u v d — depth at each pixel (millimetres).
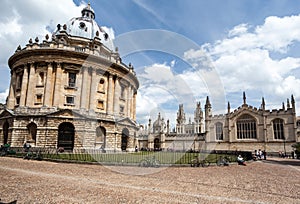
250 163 29500
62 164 20188
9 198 8484
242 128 67500
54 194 9312
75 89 42906
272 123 62875
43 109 40156
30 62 43656
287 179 15352
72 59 43625
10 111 41594
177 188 11141
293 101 60312
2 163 20062
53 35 55531
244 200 9203
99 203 8234
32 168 17062
